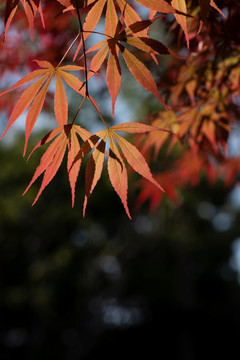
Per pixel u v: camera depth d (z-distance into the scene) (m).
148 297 15.19
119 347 14.10
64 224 12.66
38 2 1.08
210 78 1.78
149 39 1.02
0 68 2.33
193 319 14.24
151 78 1.03
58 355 13.91
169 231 14.29
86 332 15.26
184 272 16.12
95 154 1.01
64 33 2.24
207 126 1.94
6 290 12.12
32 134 8.32
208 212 17.23
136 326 14.50
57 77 1.05
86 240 14.24
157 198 3.10
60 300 13.80
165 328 14.23
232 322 14.16
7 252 12.52
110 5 1.03
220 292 19.06
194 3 1.51
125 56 1.04
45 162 1.02
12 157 10.55
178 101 2.04
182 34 1.89
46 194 11.83
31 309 13.20
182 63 1.96
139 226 14.98
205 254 18.70
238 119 2.26
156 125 1.94
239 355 13.40
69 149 1.04
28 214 12.00
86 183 1.00
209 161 2.90
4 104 2.42
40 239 12.67
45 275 12.48
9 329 13.48
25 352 13.78
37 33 2.22
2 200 10.62
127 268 15.52
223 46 1.61
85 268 14.15
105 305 15.94
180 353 13.72
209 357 13.69
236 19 1.52
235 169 2.99
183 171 3.01
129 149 1.00
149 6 0.99
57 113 1.11
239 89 1.81
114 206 13.11
